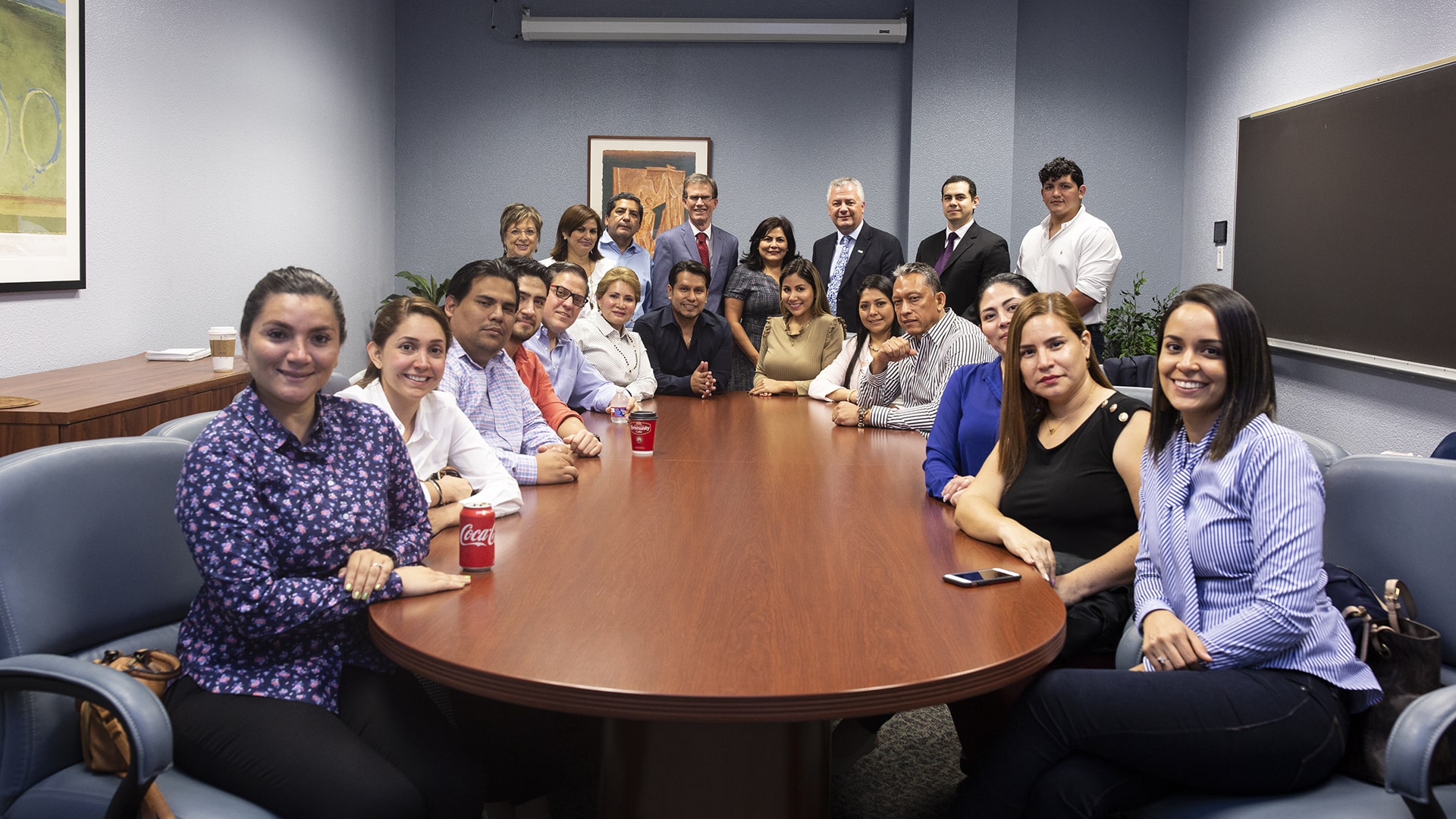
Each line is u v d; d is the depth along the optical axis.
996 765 1.69
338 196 6.65
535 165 7.57
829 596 1.76
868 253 5.93
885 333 4.19
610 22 7.28
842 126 7.44
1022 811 1.68
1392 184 4.62
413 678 1.88
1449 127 4.20
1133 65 7.31
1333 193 5.15
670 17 7.40
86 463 1.75
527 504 2.46
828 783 1.78
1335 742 1.60
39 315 3.88
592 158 7.52
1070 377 2.26
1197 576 1.85
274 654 1.74
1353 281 4.96
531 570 1.90
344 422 1.87
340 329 1.78
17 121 3.67
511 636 1.55
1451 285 4.19
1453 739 1.53
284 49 5.84
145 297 4.57
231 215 5.29
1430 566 1.79
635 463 3.04
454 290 2.87
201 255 5.02
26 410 2.91
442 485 2.32
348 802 1.54
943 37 7.05
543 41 7.47
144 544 1.83
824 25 7.22
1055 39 7.32
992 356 3.70
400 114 7.58
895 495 2.62
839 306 6.02
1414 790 1.33
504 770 2.13
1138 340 6.86
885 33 7.21
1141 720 1.60
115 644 1.80
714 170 7.51
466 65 7.53
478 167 7.59
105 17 4.20
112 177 4.29
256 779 1.58
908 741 2.86
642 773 1.68
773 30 7.23
